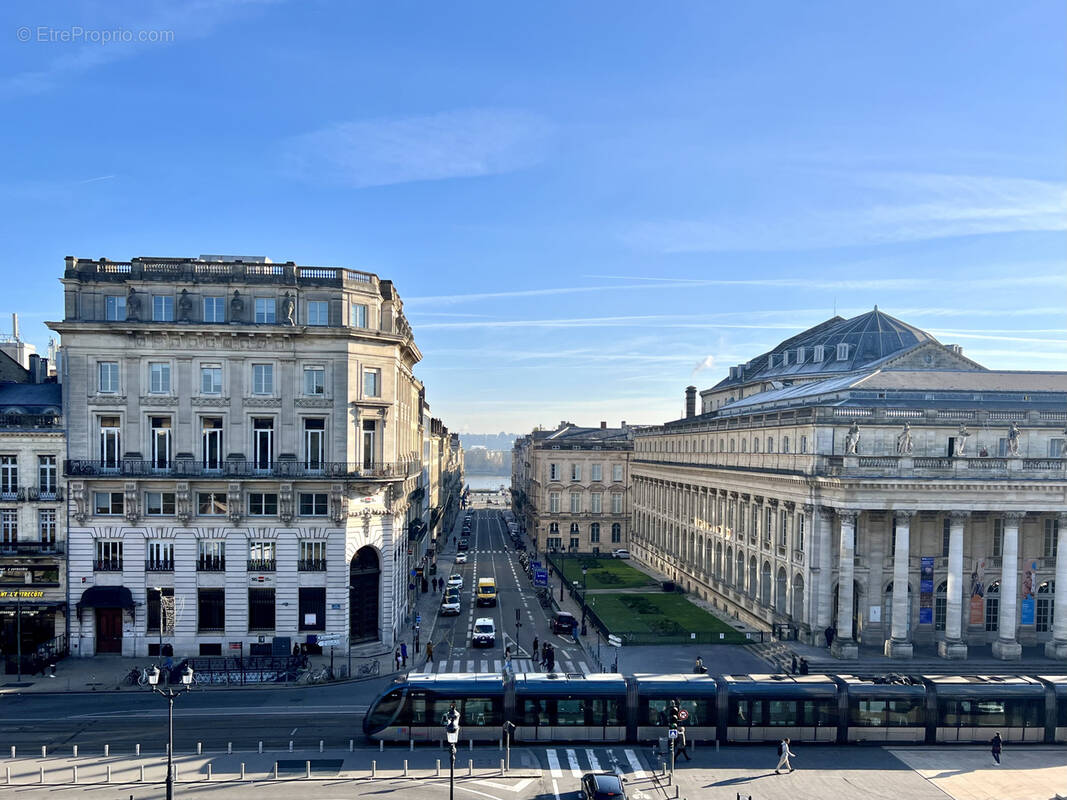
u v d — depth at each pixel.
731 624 73.38
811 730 41.03
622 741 40.94
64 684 50.22
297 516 57.00
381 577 60.47
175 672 50.97
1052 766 38.78
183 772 36.38
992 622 62.69
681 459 99.19
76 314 56.47
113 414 56.56
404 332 69.06
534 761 38.72
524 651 61.59
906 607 57.06
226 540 56.53
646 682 41.59
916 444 61.03
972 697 41.59
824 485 59.28
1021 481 57.06
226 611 56.41
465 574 104.25
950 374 71.38
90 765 37.09
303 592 57.03
